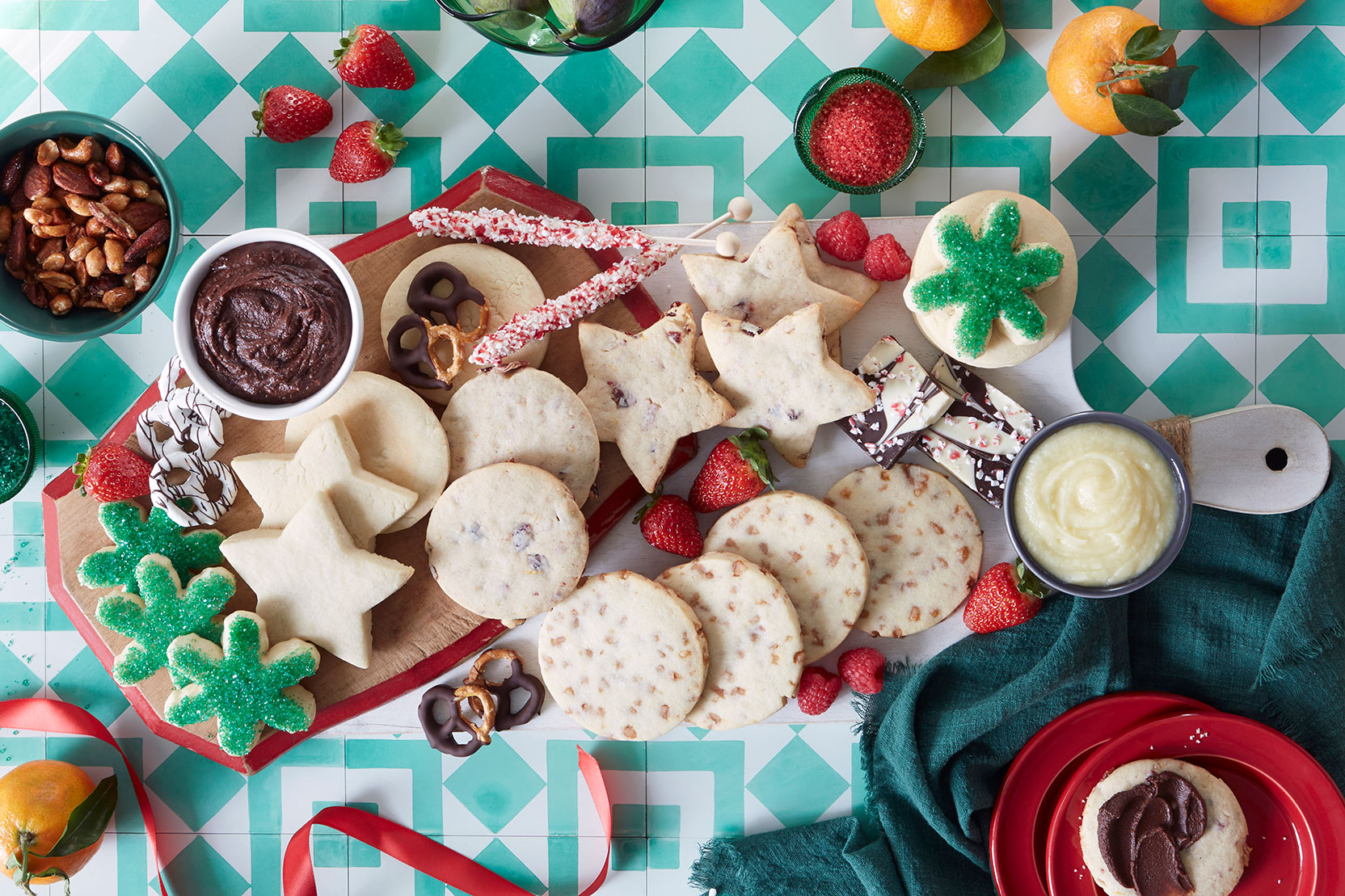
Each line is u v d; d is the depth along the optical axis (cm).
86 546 86
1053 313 83
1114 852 84
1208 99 89
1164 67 82
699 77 89
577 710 85
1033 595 85
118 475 83
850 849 90
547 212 85
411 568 84
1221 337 90
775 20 89
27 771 89
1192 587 87
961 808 87
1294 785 85
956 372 86
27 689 92
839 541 85
